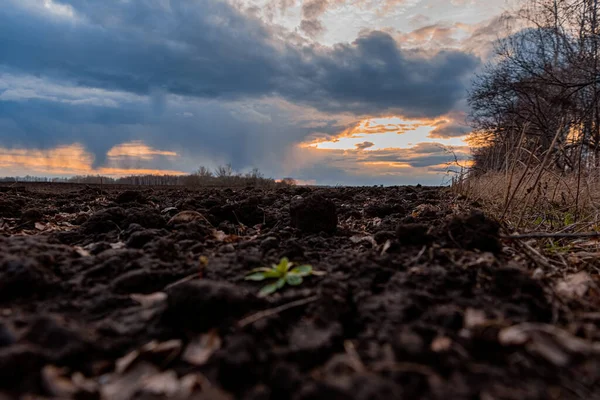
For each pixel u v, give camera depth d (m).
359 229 3.42
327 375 1.09
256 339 1.26
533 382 1.04
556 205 4.09
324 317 1.41
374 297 1.57
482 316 1.36
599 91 10.14
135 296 1.61
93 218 3.01
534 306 1.46
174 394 1.02
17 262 1.68
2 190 6.70
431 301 1.51
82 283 1.74
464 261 1.94
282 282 1.69
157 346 1.22
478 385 1.02
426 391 1.01
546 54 12.64
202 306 1.38
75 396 1.01
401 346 1.17
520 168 4.64
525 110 12.39
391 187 9.55
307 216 2.99
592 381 1.04
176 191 8.47
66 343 1.18
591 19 11.16
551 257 2.38
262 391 1.03
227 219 3.61
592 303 1.58
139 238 2.43
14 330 1.26
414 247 2.19
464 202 4.91
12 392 1.01
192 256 2.21
